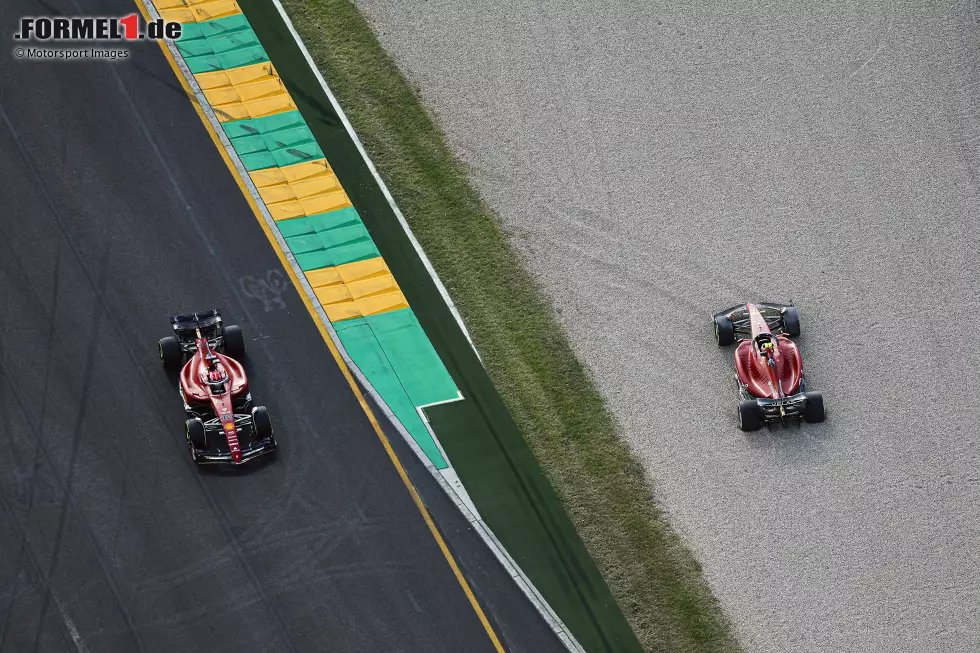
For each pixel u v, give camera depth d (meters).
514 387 116.38
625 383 117.25
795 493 111.06
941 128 134.88
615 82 138.00
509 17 142.62
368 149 130.62
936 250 126.25
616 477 111.62
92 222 121.38
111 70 132.38
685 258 125.50
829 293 123.31
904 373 118.06
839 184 130.75
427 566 104.56
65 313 115.44
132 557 102.62
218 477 107.44
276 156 128.75
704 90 137.75
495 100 135.88
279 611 101.06
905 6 144.50
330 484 108.19
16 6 136.62
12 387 110.69
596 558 107.06
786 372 113.62
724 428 114.62
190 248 121.06
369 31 139.88
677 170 131.62
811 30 142.62
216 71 134.12
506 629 102.38
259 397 112.69
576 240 126.44
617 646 103.00
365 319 119.19
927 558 107.88
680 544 108.38
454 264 123.88
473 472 110.62
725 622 104.75
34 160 124.94
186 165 126.56
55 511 104.44
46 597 100.31
